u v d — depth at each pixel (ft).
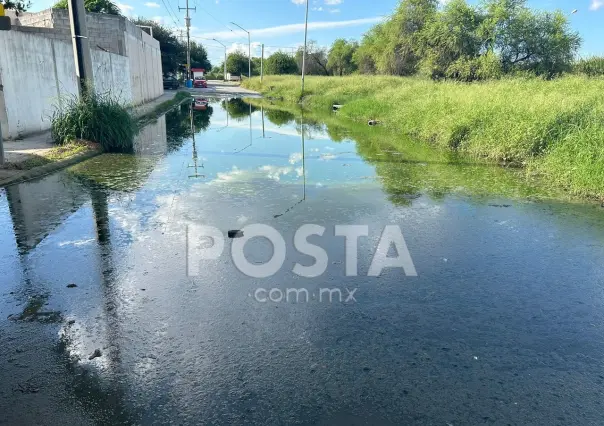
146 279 10.48
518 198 18.62
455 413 6.52
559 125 26.27
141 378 7.11
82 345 7.91
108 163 24.35
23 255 11.75
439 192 19.42
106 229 13.79
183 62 172.65
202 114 59.21
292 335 8.37
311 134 39.37
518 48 78.54
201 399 6.69
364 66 124.88
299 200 17.49
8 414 6.31
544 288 10.51
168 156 26.89
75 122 27.63
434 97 42.16
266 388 6.95
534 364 7.67
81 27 27.81
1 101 26.94
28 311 8.99
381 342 8.20
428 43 84.17
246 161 25.73
